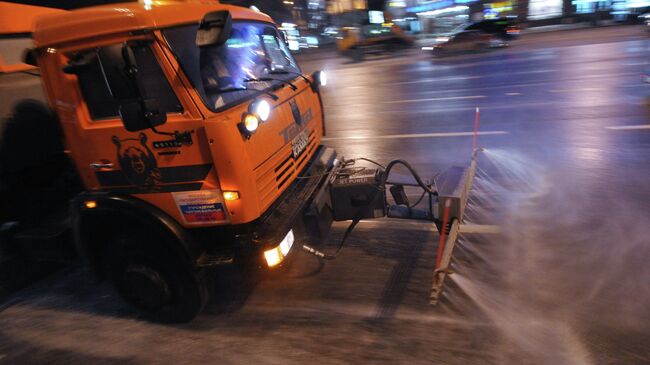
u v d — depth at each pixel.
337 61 27.50
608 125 7.49
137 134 3.12
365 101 12.79
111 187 3.39
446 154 7.07
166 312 3.69
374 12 26.47
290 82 4.02
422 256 4.23
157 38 2.89
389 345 3.14
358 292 3.82
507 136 7.62
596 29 27.09
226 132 2.89
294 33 41.84
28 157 4.09
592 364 2.77
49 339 3.74
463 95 11.66
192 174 3.11
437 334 3.18
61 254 3.89
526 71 14.17
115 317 3.96
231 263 3.26
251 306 3.84
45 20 3.15
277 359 3.17
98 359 3.44
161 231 3.28
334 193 3.99
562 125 7.84
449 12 34.81
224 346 3.40
